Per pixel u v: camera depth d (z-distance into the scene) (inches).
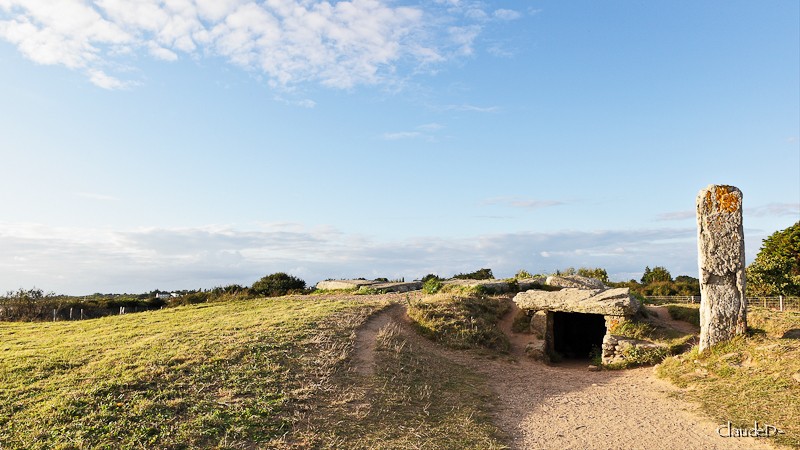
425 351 783.1
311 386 580.4
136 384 551.2
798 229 1728.6
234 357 641.6
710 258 707.4
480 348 844.6
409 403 578.6
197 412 502.0
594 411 585.6
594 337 1090.1
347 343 731.4
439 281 1400.1
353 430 498.9
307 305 1050.7
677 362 714.2
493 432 521.3
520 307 961.5
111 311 1651.1
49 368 615.5
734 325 692.1
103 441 444.1
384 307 970.1
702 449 461.7
